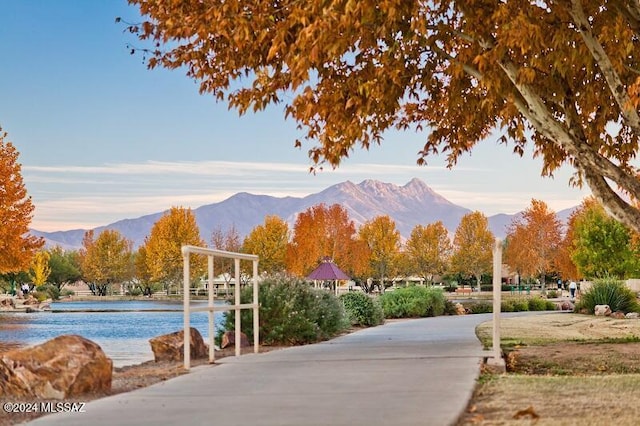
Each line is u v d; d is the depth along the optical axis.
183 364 11.36
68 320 40.97
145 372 10.38
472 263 100.31
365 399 6.96
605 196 13.42
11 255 49.38
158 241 97.44
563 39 12.02
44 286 99.94
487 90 13.41
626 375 9.39
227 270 98.94
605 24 12.47
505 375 9.23
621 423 5.82
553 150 15.72
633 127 12.46
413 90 15.16
